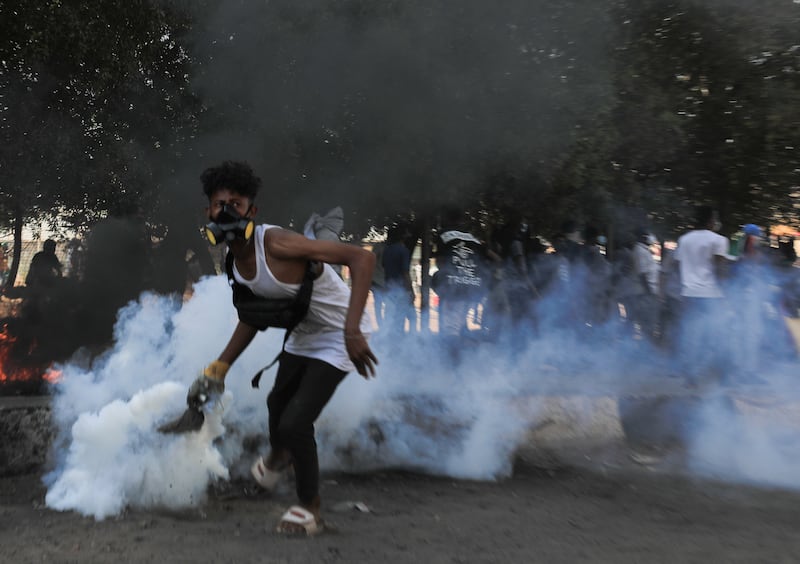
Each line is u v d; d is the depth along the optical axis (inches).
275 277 140.6
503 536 151.3
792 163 466.0
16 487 179.3
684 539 151.5
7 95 360.2
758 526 162.7
